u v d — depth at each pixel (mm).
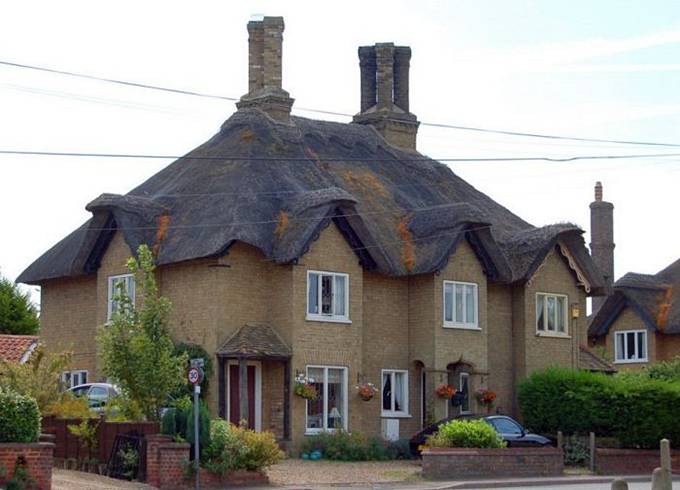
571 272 48406
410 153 50375
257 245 39344
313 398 39500
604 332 62312
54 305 46281
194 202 41625
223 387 38781
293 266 39656
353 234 41281
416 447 40500
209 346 39031
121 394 32594
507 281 45281
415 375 43625
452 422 37625
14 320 60312
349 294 41094
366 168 47031
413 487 32312
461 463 35562
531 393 43938
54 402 34156
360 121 51219
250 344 38688
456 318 43750
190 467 30203
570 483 35812
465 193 50000
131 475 30484
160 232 41188
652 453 41312
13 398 26609
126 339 31938
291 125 46000
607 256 62094
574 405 42594
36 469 26203
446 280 43469
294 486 31391
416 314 43594
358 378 41062
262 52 46812
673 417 41875
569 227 47344
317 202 40156
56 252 46031
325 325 40344
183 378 33094
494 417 39844
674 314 59875
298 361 39500
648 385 42031
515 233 47906
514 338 46812
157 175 45844
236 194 40812
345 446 39531
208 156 44250
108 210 41750
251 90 46781
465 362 43688
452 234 42938
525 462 37219
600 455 39969
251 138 44125
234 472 31016
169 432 30672
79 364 44500
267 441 31641
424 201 46938
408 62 52031
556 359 47375
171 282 40781
